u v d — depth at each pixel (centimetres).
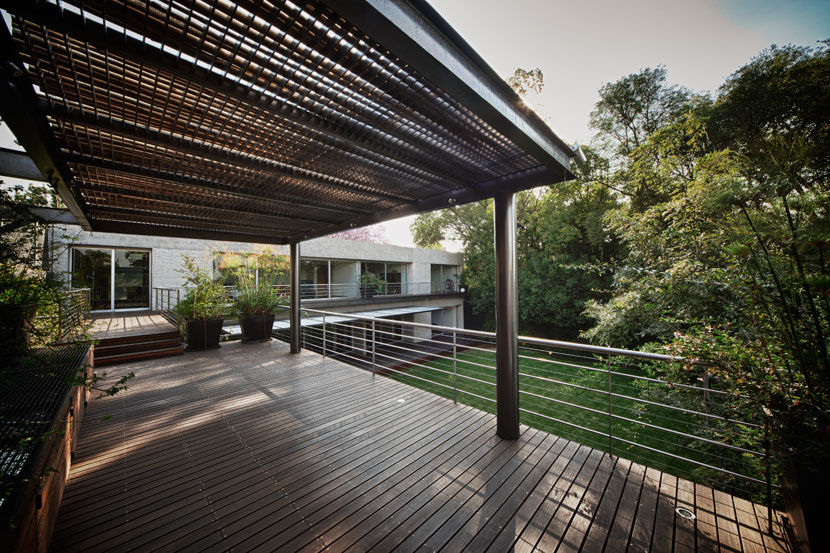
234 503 212
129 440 294
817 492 147
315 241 1355
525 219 1716
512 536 185
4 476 128
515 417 294
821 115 319
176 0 110
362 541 182
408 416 344
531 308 1523
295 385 442
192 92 154
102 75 142
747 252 183
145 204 332
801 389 159
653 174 808
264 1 114
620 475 241
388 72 152
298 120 172
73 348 361
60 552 171
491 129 205
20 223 233
